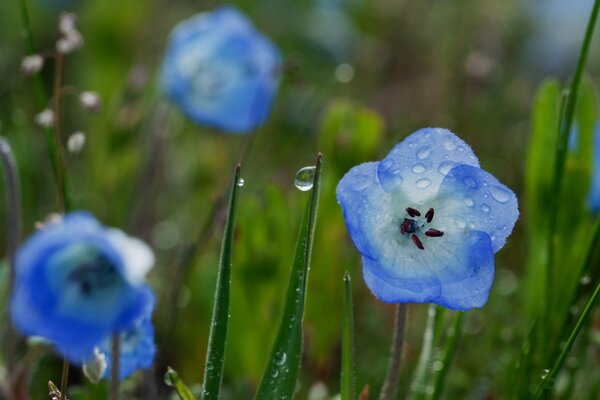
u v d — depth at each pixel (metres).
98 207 0.48
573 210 0.41
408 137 0.35
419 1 0.71
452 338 0.37
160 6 0.71
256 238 0.41
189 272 0.43
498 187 0.35
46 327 0.33
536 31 0.72
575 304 0.40
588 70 0.76
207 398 0.34
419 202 0.35
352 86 0.65
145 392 0.39
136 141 0.49
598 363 0.42
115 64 0.53
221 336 0.34
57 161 0.40
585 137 0.41
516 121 0.62
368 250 0.34
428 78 0.66
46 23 0.66
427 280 0.34
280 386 0.34
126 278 0.33
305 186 0.35
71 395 0.38
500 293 0.45
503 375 0.42
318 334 0.43
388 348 0.45
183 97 0.49
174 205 0.55
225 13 0.51
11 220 0.38
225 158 0.56
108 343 0.35
